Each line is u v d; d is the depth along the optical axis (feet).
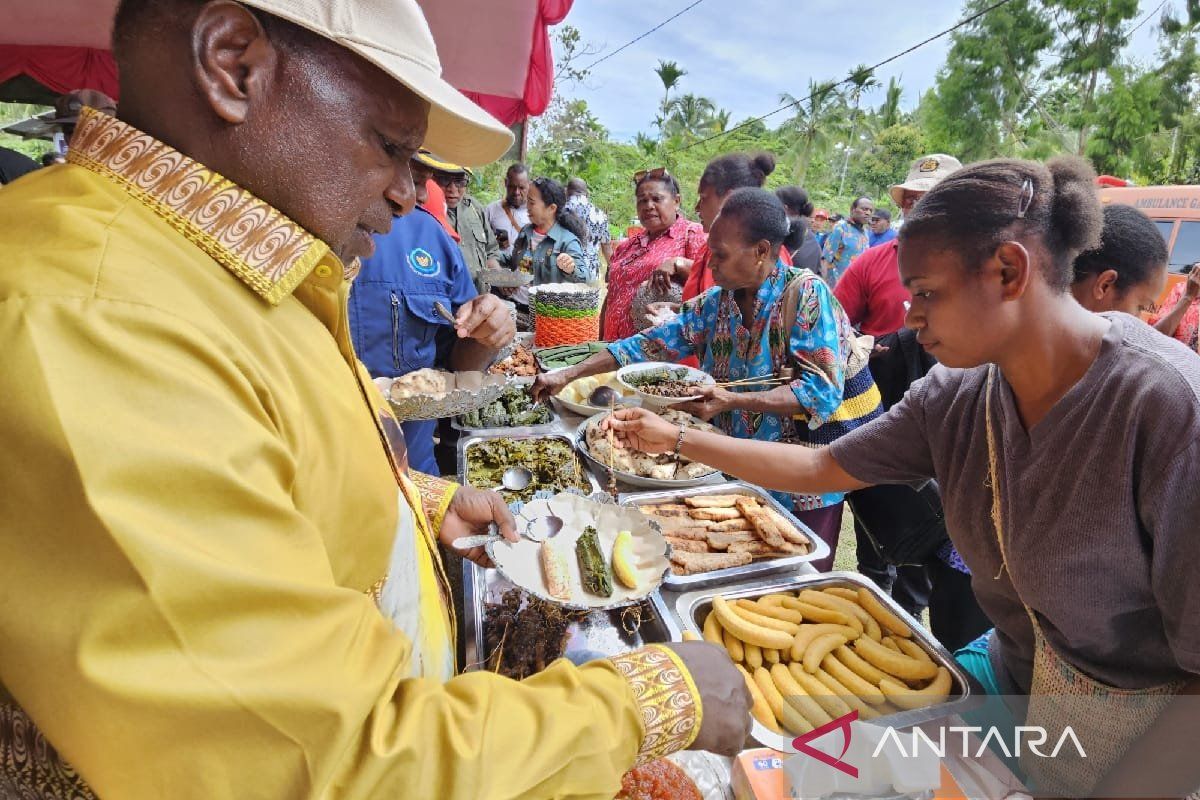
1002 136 83.71
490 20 13.10
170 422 1.74
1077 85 78.95
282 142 2.26
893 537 7.63
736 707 2.80
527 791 2.05
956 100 84.84
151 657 1.60
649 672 2.67
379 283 7.77
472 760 1.97
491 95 17.10
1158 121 69.21
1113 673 3.91
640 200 14.30
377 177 2.55
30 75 18.04
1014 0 77.66
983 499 4.27
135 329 1.80
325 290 2.66
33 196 2.13
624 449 7.84
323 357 2.58
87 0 15.02
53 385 1.63
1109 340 3.43
